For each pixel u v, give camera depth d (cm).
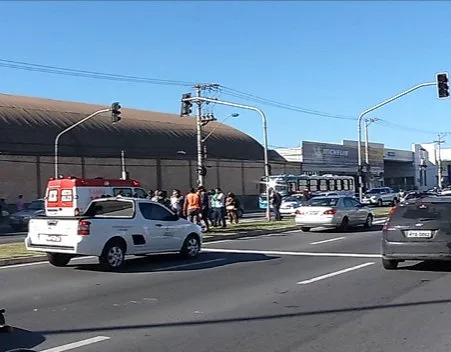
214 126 7788
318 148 8100
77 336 823
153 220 1630
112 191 2511
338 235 2505
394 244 1391
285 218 3922
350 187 6322
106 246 1497
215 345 762
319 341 771
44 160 5312
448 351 716
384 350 724
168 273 1439
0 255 1761
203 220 2566
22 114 5603
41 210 3656
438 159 10581
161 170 6378
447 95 2973
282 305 1011
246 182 7356
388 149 9475
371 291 1133
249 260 1672
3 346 772
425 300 1035
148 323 893
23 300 1096
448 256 1345
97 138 5962
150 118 7044
